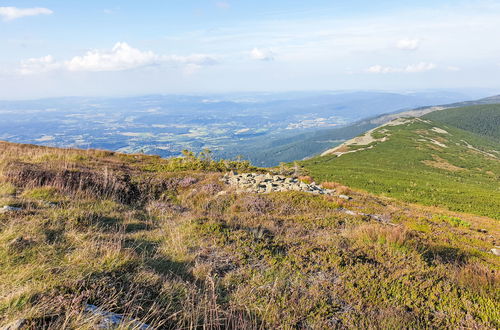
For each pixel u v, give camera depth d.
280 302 5.11
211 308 4.52
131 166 20.81
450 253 8.56
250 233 8.27
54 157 19.34
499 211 26.64
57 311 3.56
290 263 6.59
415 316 5.11
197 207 12.49
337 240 8.27
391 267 6.78
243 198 13.28
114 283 4.56
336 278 6.12
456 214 21.81
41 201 8.55
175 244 6.86
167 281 5.04
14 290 3.90
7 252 5.01
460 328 4.89
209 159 25.00
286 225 9.95
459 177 63.72
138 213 9.92
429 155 86.94
